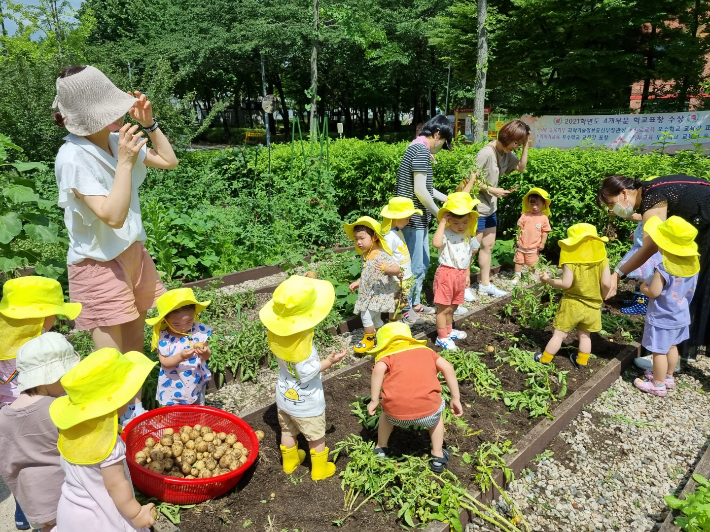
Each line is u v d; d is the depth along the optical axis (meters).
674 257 4.10
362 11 19.23
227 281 7.17
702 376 5.00
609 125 11.59
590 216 8.11
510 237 9.30
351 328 5.80
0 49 17.95
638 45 18.16
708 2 16.58
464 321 5.80
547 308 5.80
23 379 2.48
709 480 3.35
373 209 10.37
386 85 30.02
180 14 27.41
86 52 17.39
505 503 3.29
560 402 4.25
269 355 4.99
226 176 10.80
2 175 5.54
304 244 8.66
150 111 3.73
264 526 2.90
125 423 3.58
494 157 6.28
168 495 2.96
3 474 2.60
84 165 3.14
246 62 27.78
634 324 5.83
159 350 3.49
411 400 3.11
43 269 5.61
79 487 2.31
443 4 24.86
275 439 3.65
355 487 3.18
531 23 18.25
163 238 6.93
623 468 3.69
